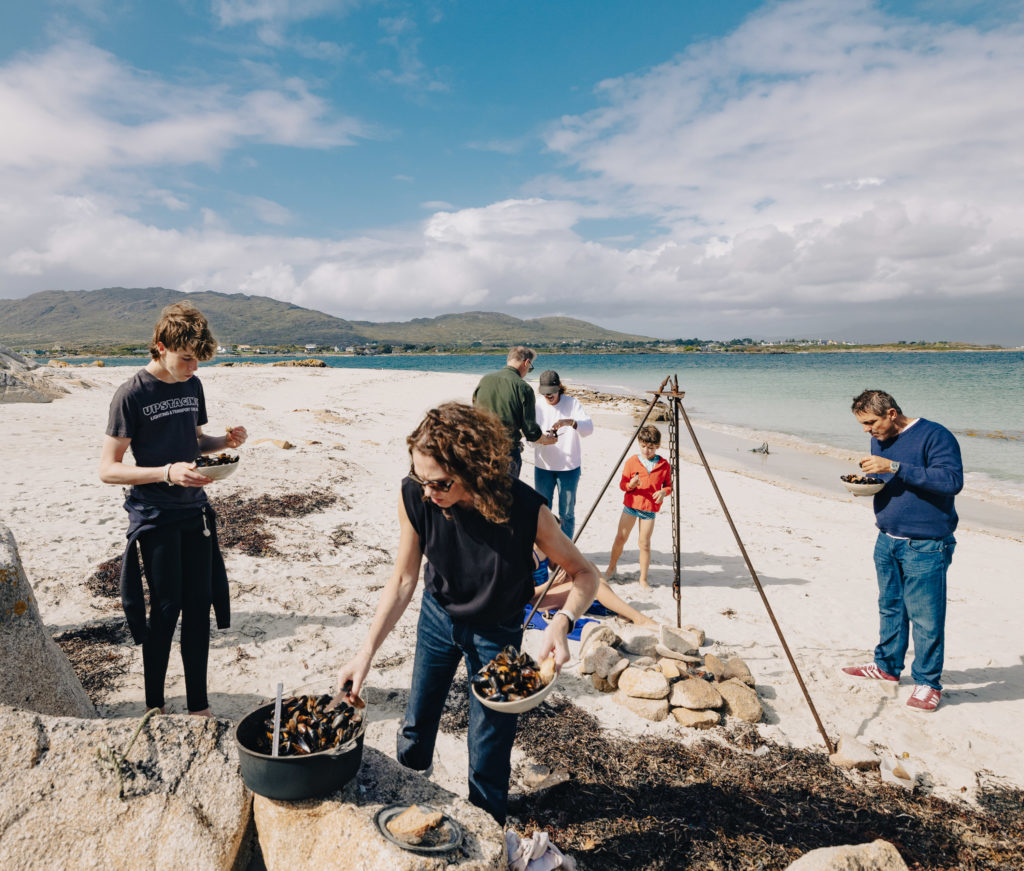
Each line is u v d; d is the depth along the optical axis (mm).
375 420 19906
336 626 5172
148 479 3055
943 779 3721
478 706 2379
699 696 4121
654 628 5414
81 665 4195
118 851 2086
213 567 3580
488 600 2256
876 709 4520
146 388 3176
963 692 4852
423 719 2568
